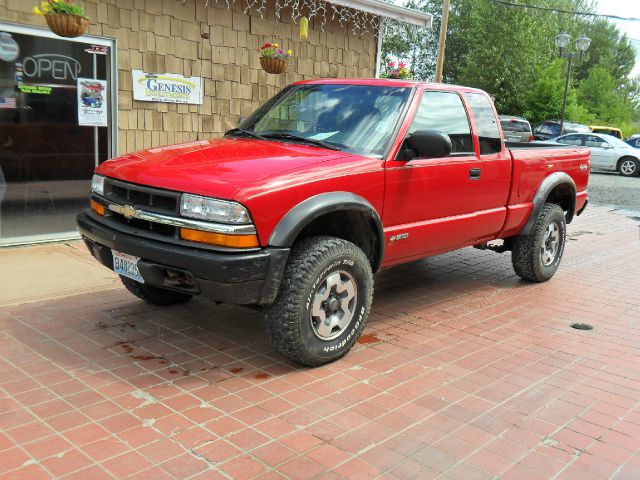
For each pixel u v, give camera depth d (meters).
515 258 6.40
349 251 4.04
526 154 5.96
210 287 3.59
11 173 6.73
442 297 5.98
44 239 7.02
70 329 4.56
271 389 3.74
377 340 4.70
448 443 3.21
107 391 3.61
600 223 11.34
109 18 7.10
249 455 3.00
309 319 3.90
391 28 10.96
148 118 7.69
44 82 6.79
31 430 3.13
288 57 8.16
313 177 3.88
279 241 3.65
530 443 3.25
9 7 6.38
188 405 3.49
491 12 35.41
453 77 43.09
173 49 7.78
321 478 2.84
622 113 54.47
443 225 5.04
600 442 3.29
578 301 6.00
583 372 4.24
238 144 4.57
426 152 4.27
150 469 2.84
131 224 3.98
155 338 4.48
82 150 7.23
